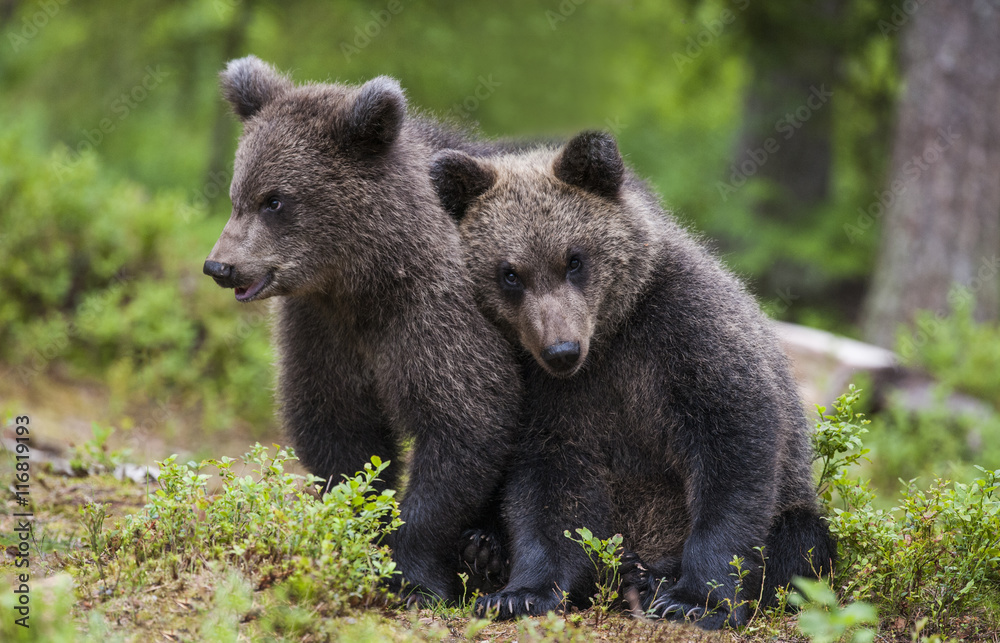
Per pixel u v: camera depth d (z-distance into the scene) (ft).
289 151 33.17
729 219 114.32
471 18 97.14
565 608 31.53
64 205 68.03
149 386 64.95
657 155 129.70
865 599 30.60
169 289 68.08
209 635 24.85
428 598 32.04
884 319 92.68
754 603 32.09
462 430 32.91
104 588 27.27
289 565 27.35
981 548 30.12
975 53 87.92
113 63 100.63
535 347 33.12
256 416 66.08
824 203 116.67
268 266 32.86
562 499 33.76
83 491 40.52
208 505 29.91
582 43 99.86
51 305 67.46
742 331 33.68
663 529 35.60
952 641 27.89
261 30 101.65
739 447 32.45
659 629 29.60
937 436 65.72
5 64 105.09
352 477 35.55
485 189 35.53
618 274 34.71
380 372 33.96
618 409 34.96
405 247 33.30
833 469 36.29
